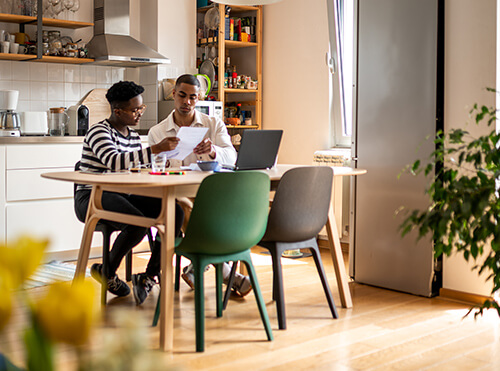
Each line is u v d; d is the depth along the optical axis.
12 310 0.37
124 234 3.38
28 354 0.36
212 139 3.83
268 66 5.93
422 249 3.67
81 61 5.13
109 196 3.30
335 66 5.32
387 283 3.86
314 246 3.15
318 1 5.41
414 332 2.98
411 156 3.69
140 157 3.15
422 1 3.60
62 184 4.63
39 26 4.78
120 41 5.25
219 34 5.64
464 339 2.88
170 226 2.67
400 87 3.73
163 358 0.39
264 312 2.83
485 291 3.46
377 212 3.89
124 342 0.36
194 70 5.83
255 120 6.04
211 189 2.55
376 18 3.83
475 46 3.45
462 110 3.52
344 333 2.95
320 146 5.52
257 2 3.61
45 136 4.62
